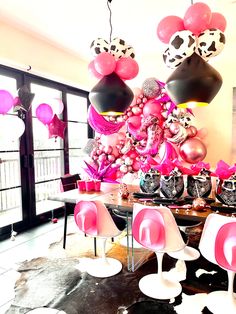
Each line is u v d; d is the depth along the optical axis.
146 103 3.79
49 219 4.28
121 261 2.75
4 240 3.41
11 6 2.79
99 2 2.72
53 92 4.35
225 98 4.04
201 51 1.88
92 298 2.11
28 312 1.95
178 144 3.65
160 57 4.46
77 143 5.00
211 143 4.18
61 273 2.51
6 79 3.50
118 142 4.21
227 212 1.92
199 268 2.62
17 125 2.87
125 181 3.75
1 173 3.77
